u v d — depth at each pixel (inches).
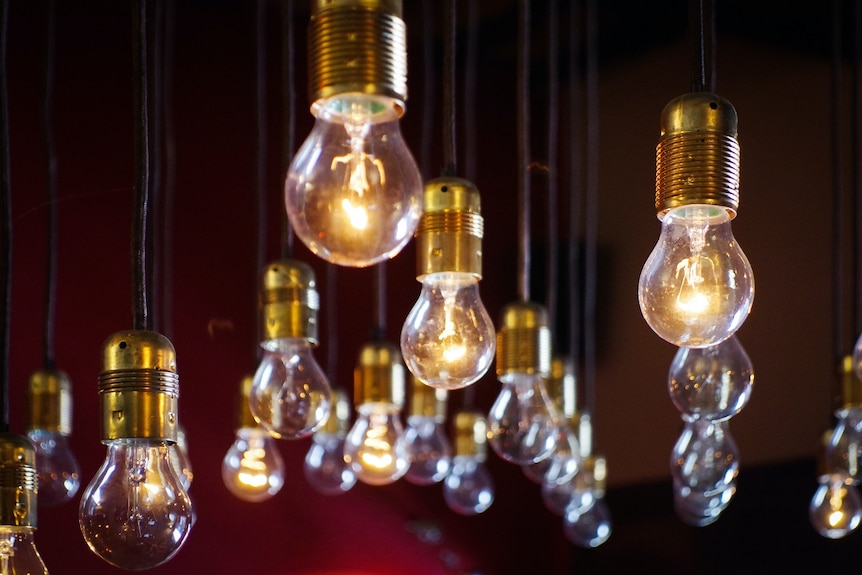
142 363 65.8
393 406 112.2
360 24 58.4
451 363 74.1
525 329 94.7
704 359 80.6
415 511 187.5
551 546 199.3
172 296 168.9
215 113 176.2
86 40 164.7
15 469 73.6
